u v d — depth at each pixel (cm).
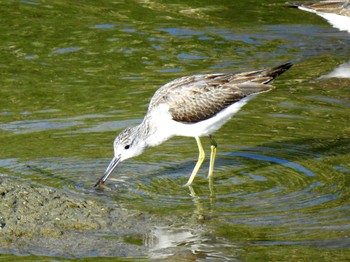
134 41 2111
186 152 1505
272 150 1491
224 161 1452
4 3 2350
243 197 1286
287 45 2128
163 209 1234
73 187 1308
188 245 1105
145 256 1070
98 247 1094
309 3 2131
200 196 1293
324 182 1339
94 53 2025
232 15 2350
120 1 2436
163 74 1897
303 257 1066
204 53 2048
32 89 1791
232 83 1412
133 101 1722
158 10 2370
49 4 2370
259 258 1064
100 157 1436
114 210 1217
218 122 1408
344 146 1501
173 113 1388
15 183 1252
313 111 1688
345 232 1146
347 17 2067
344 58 2038
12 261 1048
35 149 1459
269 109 1700
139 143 1394
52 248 1087
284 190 1310
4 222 1138
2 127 1566
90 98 1742
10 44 2059
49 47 2053
